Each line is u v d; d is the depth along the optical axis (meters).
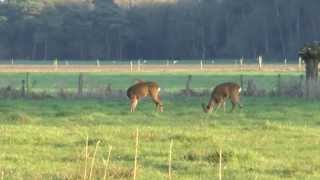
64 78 90.94
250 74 97.94
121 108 48.41
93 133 32.94
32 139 30.41
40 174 21.67
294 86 56.88
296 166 24.36
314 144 30.02
